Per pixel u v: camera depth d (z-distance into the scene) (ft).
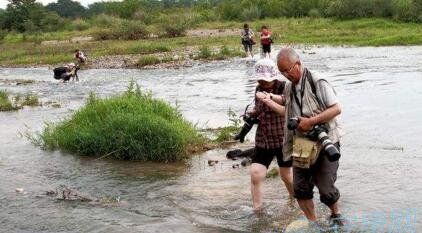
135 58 109.60
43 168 30.01
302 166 17.99
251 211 21.72
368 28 139.74
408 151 28.76
